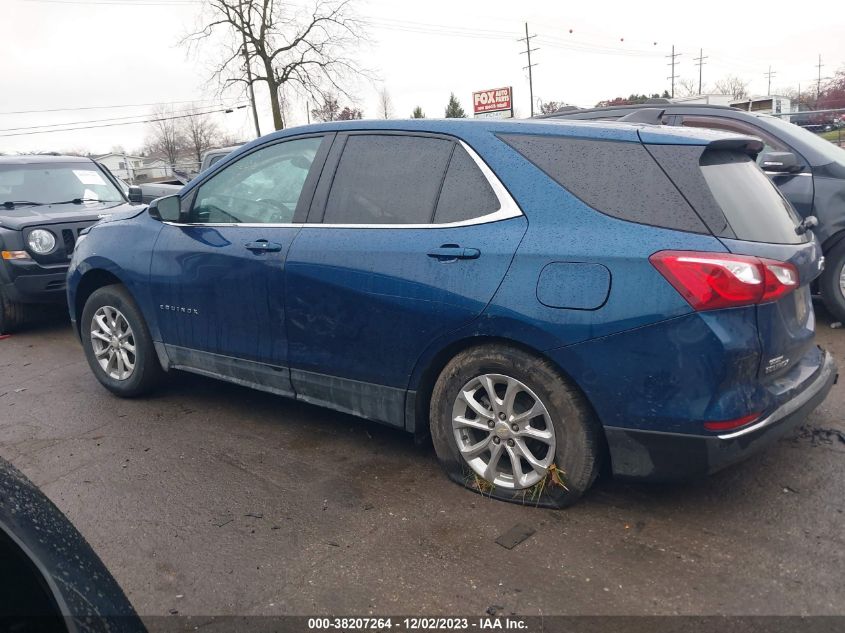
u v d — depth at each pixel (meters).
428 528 3.29
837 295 6.08
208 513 3.53
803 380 3.29
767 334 2.97
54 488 3.86
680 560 2.96
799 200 6.02
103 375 5.25
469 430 3.56
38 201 8.39
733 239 2.94
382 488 3.70
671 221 3.00
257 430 4.56
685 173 3.05
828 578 2.80
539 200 3.26
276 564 3.07
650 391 2.97
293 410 4.88
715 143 3.14
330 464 4.02
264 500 3.64
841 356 5.45
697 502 3.40
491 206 3.37
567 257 3.09
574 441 3.20
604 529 3.21
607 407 3.07
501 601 2.76
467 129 3.57
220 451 4.26
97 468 4.09
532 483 3.36
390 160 3.77
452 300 3.35
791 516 3.24
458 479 3.64
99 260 5.05
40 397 5.42
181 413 4.91
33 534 1.91
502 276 3.23
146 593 2.91
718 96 24.39
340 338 3.80
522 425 3.34
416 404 3.66
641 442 3.05
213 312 4.39
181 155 78.94
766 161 5.89
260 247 4.05
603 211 3.12
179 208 4.60
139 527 3.42
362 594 2.84
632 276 2.96
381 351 3.67
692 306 2.86
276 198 4.17
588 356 3.06
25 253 7.34
